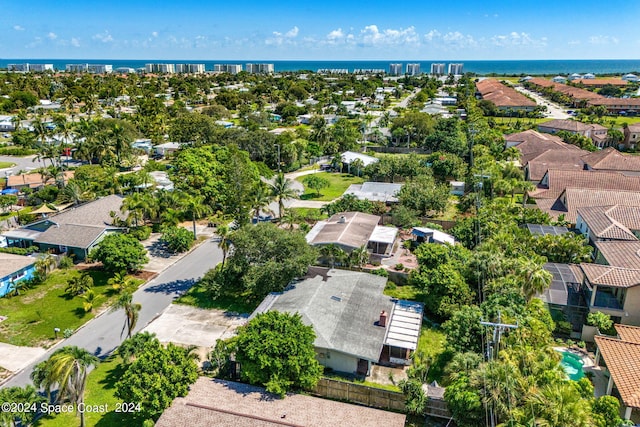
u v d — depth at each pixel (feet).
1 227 234.99
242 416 104.78
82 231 214.69
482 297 160.35
